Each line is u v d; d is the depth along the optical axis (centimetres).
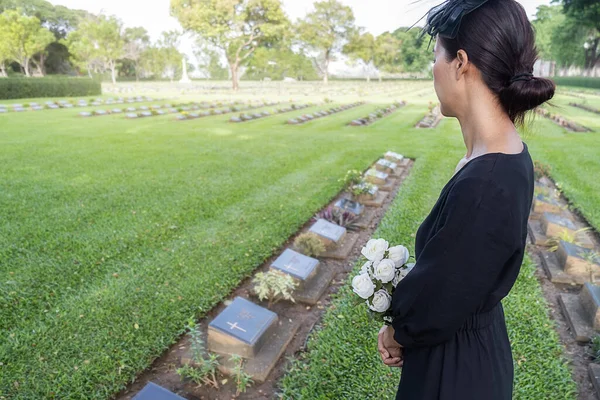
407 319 98
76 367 269
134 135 1205
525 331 309
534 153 977
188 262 417
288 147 1054
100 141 1091
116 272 396
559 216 512
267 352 286
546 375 265
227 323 287
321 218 536
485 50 90
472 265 87
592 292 325
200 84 5641
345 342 297
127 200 609
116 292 358
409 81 6281
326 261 436
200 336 309
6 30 4350
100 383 258
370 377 264
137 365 273
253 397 254
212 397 253
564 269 402
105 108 2022
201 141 1122
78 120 1547
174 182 710
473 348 104
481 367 103
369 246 129
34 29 4519
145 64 6850
